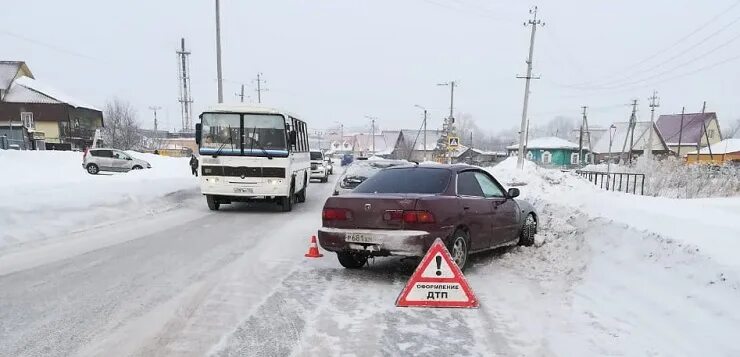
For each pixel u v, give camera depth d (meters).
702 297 4.69
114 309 5.05
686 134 78.56
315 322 4.77
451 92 54.47
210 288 5.88
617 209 9.52
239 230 10.41
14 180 22.64
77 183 13.56
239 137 13.42
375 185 6.96
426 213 6.06
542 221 10.07
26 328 4.48
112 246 8.35
